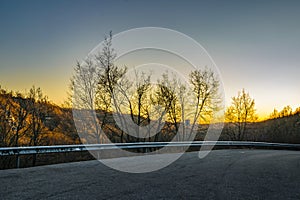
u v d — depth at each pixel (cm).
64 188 568
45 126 2150
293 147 2817
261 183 666
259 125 3059
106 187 586
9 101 2122
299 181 701
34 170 804
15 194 511
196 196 523
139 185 617
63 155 1406
